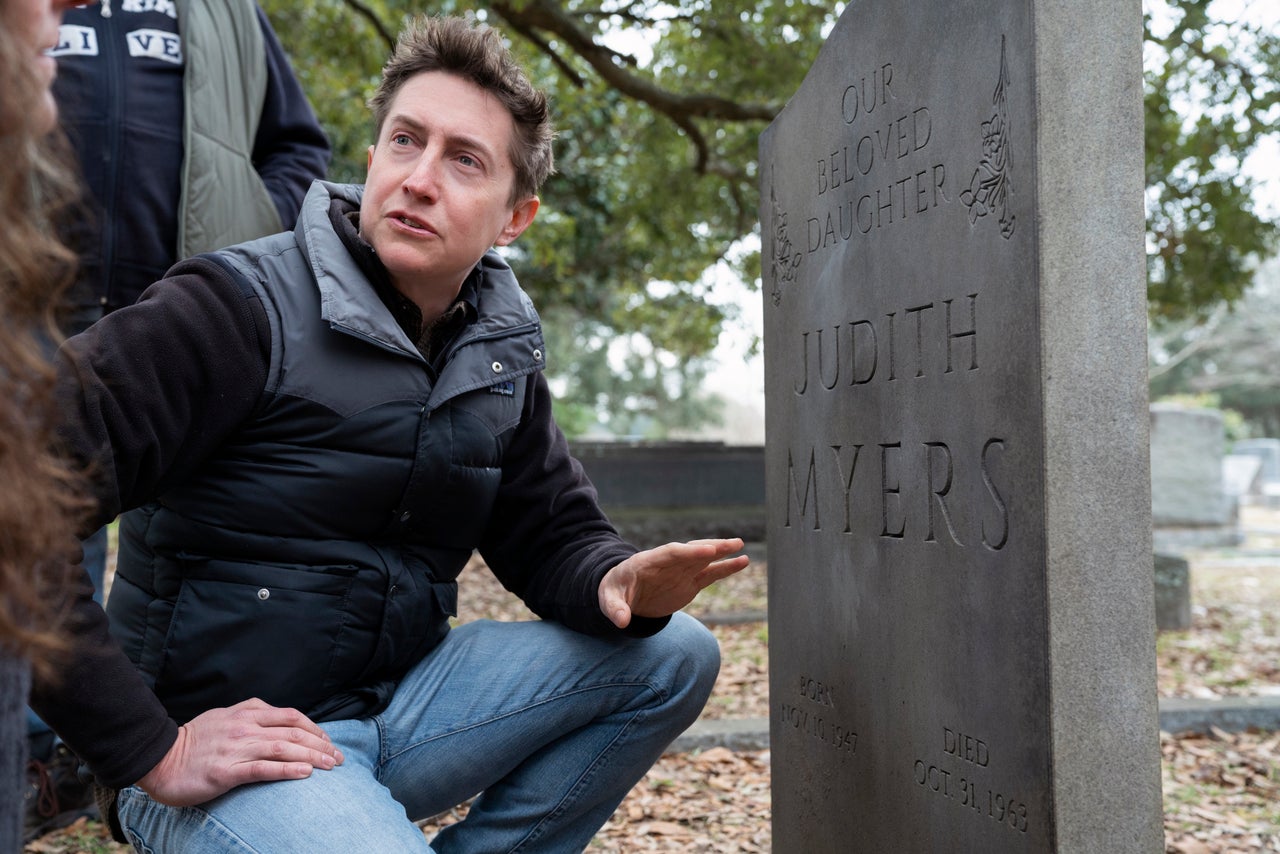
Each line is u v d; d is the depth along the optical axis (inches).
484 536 83.3
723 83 343.0
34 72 34.5
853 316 87.0
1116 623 63.9
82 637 56.4
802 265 97.0
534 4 278.4
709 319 578.2
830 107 90.8
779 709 101.8
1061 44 63.9
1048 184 63.6
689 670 79.5
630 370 1347.2
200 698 67.9
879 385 83.0
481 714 75.1
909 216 78.5
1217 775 139.5
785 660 100.5
